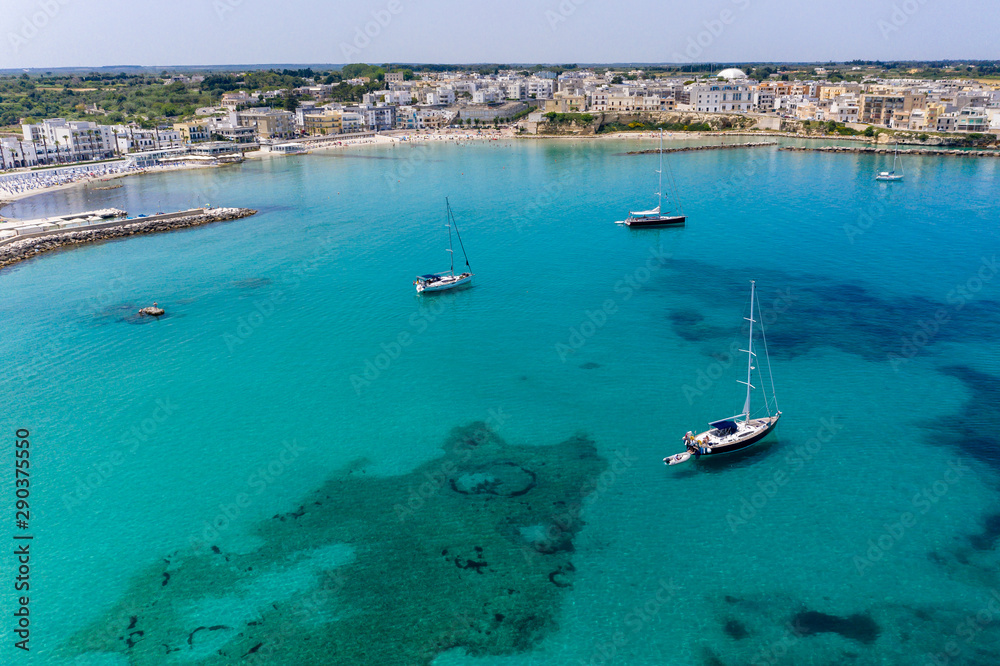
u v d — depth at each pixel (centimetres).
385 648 4456
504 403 7538
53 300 11181
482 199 19438
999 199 17025
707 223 15788
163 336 9625
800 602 4731
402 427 7100
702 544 5288
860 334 8994
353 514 5734
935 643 4362
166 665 4356
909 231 14162
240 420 7300
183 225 16825
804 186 19688
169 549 5381
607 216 16900
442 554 5247
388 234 15512
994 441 6462
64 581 5072
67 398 7812
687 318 9831
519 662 4334
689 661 4309
